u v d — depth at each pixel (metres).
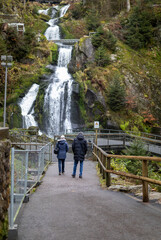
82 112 34.69
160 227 3.91
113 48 42.69
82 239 3.47
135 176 5.93
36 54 41.16
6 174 3.20
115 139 23.98
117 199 5.93
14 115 31.19
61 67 42.34
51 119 34.19
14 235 3.45
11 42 38.22
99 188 7.66
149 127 34.53
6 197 3.19
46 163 13.43
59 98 35.12
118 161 14.43
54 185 8.10
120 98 34.34
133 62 41.75
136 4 54.22
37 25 58.78
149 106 36.91
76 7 65.56
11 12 47.53
